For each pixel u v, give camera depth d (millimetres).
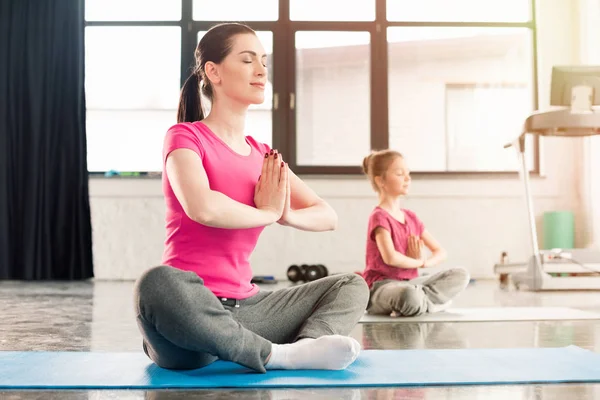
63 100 5453
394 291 2621
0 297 3715
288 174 1734
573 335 2145
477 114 5777
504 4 5711
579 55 5574
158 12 5621
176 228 1511
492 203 5539
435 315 2723
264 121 5621
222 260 1521
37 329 2307
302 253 5531
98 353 1737
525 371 1476
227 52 1562
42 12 5473
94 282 5184
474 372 1465
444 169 5773
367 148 5715
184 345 1354
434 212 5531
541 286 3955
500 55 5777
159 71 5633
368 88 5699
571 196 5539
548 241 5344
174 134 1504
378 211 2838
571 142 5527
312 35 5684
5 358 1651
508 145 4168
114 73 5625
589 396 1255
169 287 1318
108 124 5617
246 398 1226
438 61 5770
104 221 5535
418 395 1258
